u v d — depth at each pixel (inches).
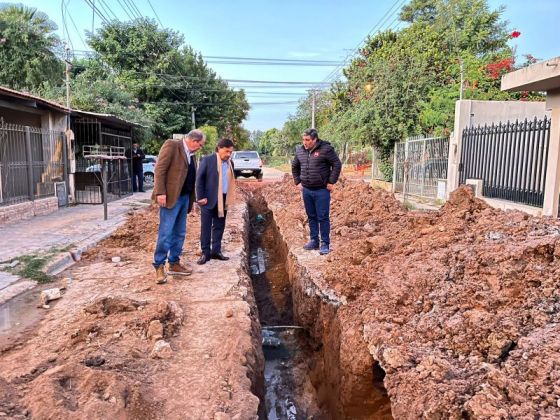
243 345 150.8
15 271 233.9
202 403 116.9
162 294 199.8
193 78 1477.6
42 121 508.4
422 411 110.3
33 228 363.3
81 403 107.3
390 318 155.6
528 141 388.5
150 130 1004.6
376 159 869.8
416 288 160.6
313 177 262.2
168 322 163.2
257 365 158.4
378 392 156.6
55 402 104.9
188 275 229.5
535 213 357.7
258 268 351.3
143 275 231.3
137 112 925.2
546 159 365.4
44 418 100.9
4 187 397.4
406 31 1078.4
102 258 274.8
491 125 471.5
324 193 265.6
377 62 822.5
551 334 114.7
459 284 150.9
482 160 458.3
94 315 171.6
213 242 259.9
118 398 108.8
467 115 501.7
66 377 117.3
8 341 153.1
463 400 105.7
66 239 316.2
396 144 711.1
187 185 219.0
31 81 883.4
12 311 182.7
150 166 963.3
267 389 196.5
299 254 273.1
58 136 506.3
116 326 159.9
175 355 142.0
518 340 117.8
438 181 551.8
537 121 379.2
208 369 134.0
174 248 225.8
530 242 151.1
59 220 407.8
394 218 315.9
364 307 174.4
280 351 225.9
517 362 111.3
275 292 296.8
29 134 434.3
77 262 267.3
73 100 799.1
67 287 214.8
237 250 285.9
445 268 161.5
